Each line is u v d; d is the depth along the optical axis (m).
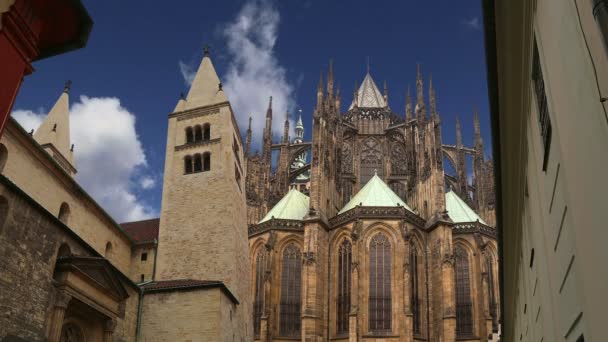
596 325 10.55
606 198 8.91
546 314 19.39
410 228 97.44
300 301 98.31
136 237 81.44
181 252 72.56
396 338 90.50
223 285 60.53
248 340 74.06
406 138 118.38
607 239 9.03
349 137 123.56
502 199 28.33
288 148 124.12
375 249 96.12
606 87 8.46
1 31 17.84
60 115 86.38
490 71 19.55
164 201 76.50
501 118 21.86
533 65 16.44
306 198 111.25
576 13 9.75
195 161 78.50
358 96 143.88
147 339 59.31
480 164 119.19
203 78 84.81
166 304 60.47
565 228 13.61
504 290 41.16
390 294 93.31
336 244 99.44
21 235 39.59
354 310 91.00
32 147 53.94
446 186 120.56
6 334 37.19
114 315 52.06
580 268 11.54
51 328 42.41
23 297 39.41
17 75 18.39
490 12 16.48
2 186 37.75
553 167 14.34
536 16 14.27
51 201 57.88
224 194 74.50
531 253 23.39
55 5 19.31
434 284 96.50
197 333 58.56
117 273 52.81
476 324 95.38
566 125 11.60
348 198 117.19
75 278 45.22
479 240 99.44
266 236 101.81
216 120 79.62
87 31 20.77
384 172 119.88
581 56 9.70
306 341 90.81
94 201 65.44
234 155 79.88
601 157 9.02
